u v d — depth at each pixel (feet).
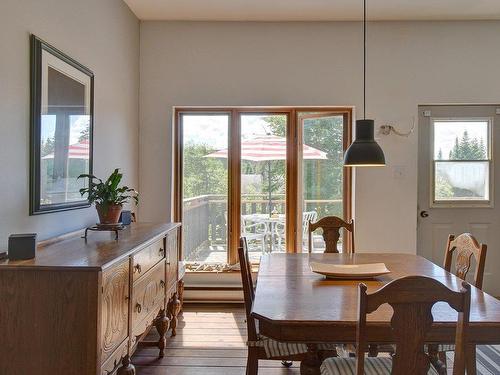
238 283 12.69
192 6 11.42
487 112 12.75
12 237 5.30
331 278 7.12
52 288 5.00
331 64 12.49
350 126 12.82
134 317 6.52
